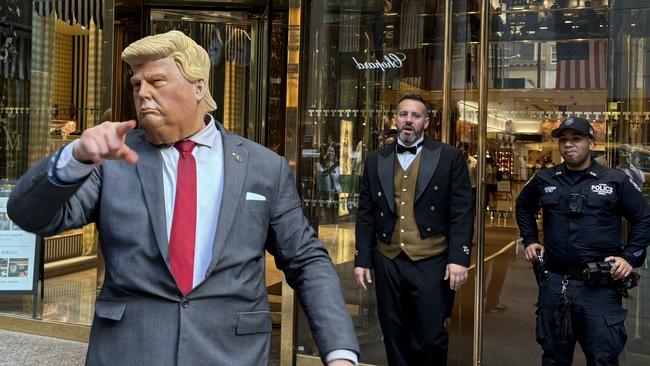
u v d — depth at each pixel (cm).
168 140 162
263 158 175
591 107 404
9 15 536
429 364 335
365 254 346
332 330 159
